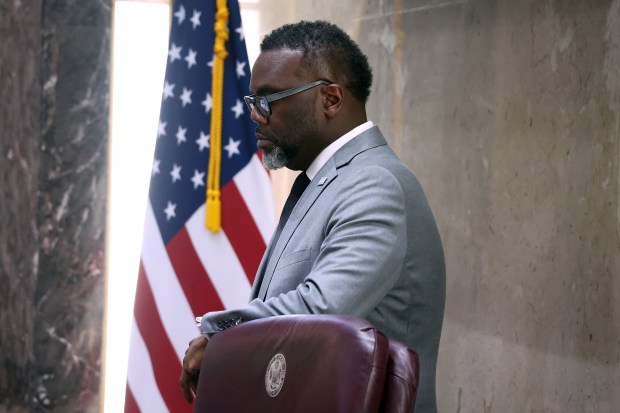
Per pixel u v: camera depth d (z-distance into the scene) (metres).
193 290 5.02
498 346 4.67
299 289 2.54
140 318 5.04
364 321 2.06
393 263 2.59
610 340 4.02
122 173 5.85
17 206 5.79
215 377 2.40
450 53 5.06
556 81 4.40
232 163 5.12
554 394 4.30
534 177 4.49
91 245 5.77
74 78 5.75
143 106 5.88
